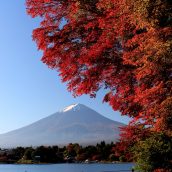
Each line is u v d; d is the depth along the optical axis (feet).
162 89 36.01
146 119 41.73
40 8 46.34
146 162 80.07
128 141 54.80
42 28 45.55
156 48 33.91
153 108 36.50
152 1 33.24
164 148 79.36
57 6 46.19
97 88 44.01
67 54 44.47
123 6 35.17
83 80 44.06
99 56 41.52
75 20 43.50
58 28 45.68
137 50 36.14
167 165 78.74
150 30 34.30
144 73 35.50
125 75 42.22
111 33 39.55
